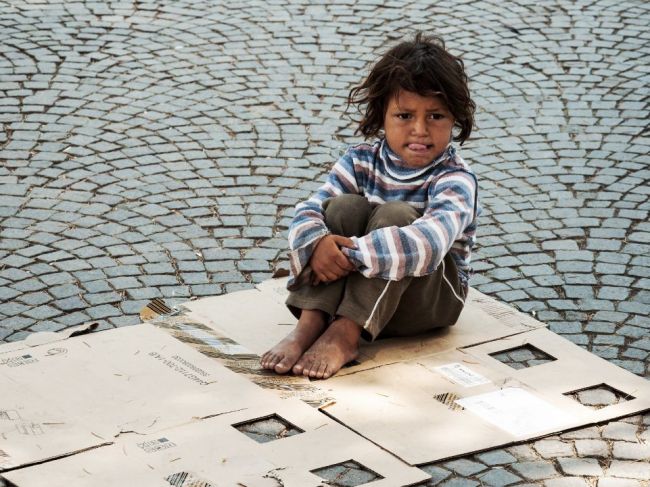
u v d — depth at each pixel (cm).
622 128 609
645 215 514
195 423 345
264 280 457
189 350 390
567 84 663
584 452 339
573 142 591
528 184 545
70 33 721
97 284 449
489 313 422
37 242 481
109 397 358
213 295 444
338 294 384
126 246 480
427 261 372
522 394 367
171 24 743
